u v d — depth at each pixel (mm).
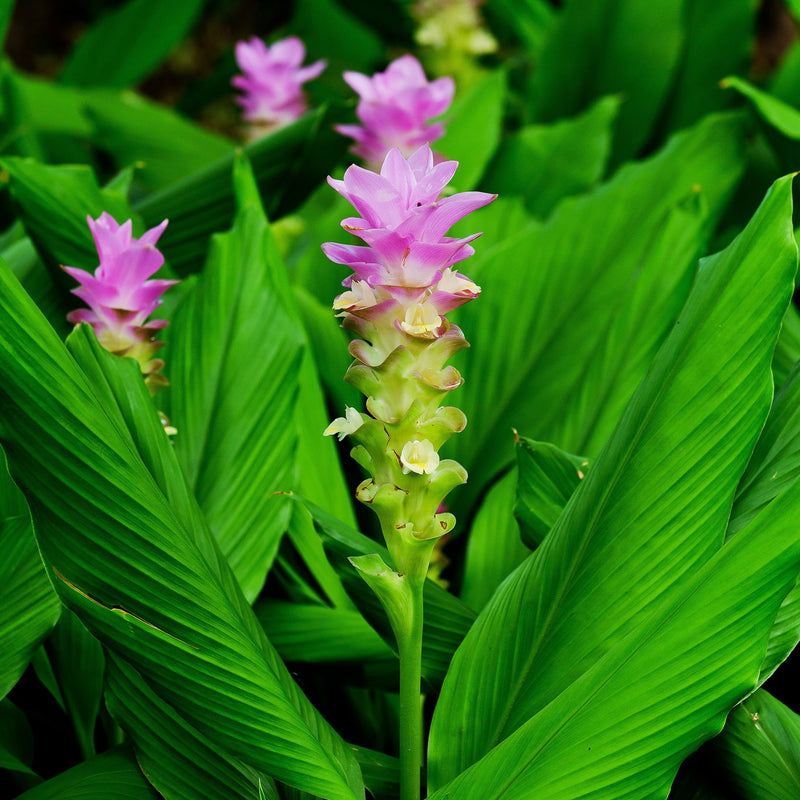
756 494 1142
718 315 1097
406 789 1090
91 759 1144
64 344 1081
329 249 1023
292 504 1230
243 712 1077
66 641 1203
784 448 1154
